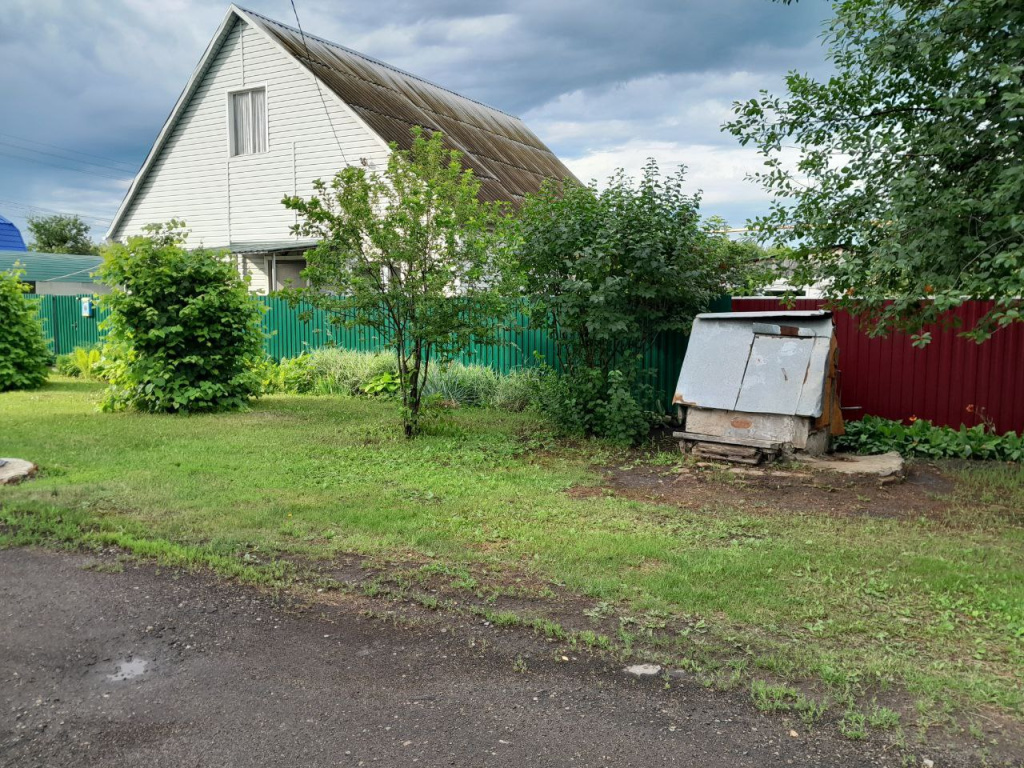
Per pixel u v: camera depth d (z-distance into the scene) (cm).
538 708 335
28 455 839
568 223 980
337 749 304
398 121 2045
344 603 451
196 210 2230
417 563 519
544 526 612
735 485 764
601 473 820
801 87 757
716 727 320
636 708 335
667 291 982
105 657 382
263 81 2064
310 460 845
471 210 977
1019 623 425
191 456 858
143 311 1205
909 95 727
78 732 315
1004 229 625
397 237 941
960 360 980
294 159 2045
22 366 1564
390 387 1400
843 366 1059
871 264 719
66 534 559
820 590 476
